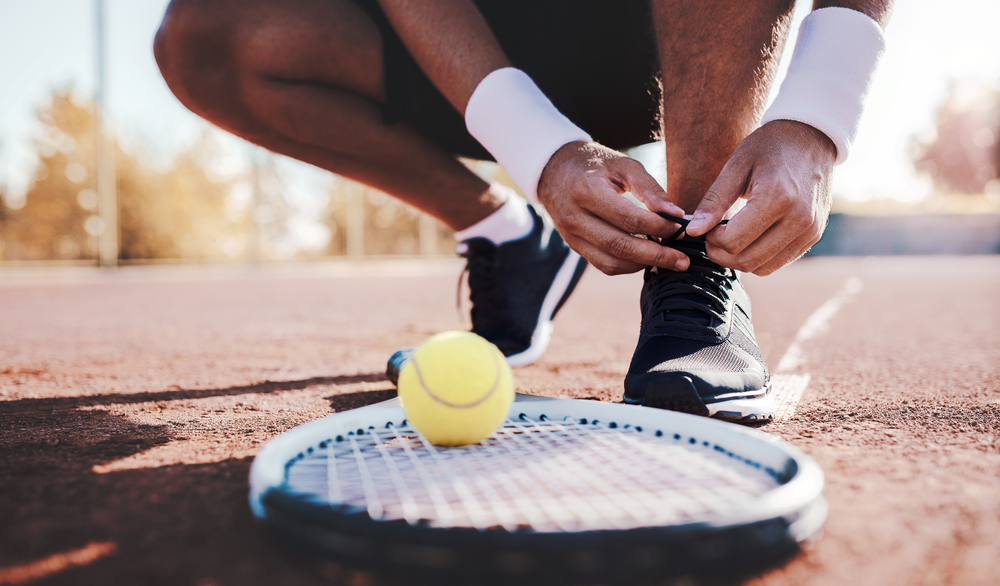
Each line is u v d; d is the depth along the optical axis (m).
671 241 1.45
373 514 0.69
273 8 1.77
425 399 1.06
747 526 0.66
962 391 1.80
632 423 1.17
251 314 5.09
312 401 1.75
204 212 23.45
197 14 1.76
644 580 0.63
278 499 0.74
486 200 2.10
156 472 1.09
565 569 0.63
